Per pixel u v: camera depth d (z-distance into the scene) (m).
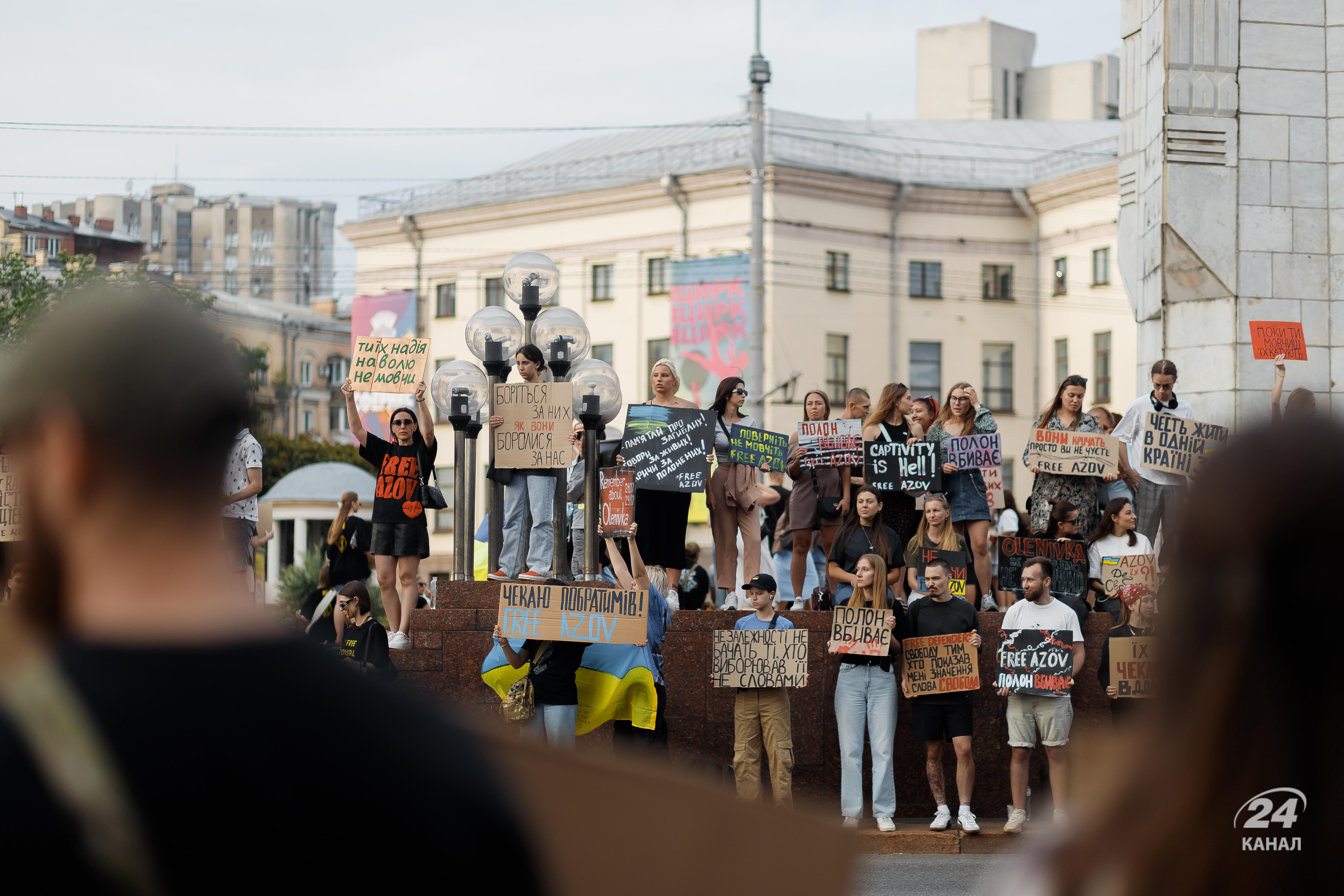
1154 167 14.91
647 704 10.70
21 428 1.58
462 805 1.51
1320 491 1.56
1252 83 14.46
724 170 42.19
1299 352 13.68
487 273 47.81
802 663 11.10
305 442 50.94
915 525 12.99
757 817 1.84
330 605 12.49
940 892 9.38
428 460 12.02
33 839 1.38
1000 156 48.81
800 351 42.16
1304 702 1.57
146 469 1.56
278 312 59.50
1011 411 45.59
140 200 87.50
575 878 1.80
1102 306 43.53
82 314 1.61
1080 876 1.66
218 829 1.41
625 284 44.66
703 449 12.08
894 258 44.25
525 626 10.38
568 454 11.37
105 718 1.43
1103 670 11.54
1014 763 11.54
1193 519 1.64
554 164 48.09
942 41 60.66
